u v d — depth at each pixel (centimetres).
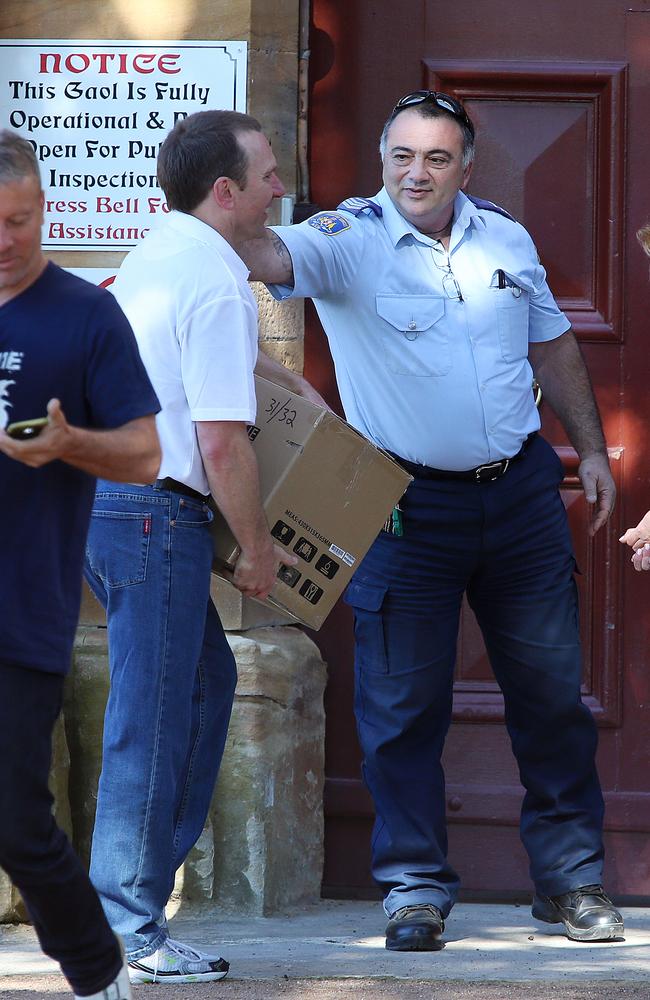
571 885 1488
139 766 1239
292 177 1664
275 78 1644
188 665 1255
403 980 1276
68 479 961
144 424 953
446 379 1418
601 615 1723
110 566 1241
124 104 1625
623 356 1719
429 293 1427
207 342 1217
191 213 1285
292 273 1402
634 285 1716
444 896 1456
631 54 1709
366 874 1722
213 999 1198
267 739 1591
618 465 1720
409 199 1419
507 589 1478
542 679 1477
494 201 1722
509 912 1653
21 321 951
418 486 1439
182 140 1279
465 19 1712
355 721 1728
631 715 1720
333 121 1719
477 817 1716
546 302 1520
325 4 1712
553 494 1484
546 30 1709
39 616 948
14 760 934
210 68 1622
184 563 1245
